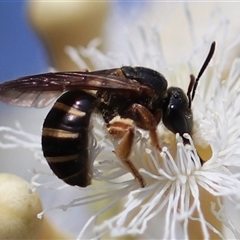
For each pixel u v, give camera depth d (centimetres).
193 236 6
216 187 6
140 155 6
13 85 6
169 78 7
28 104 6
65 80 6
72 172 6
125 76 6
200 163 6
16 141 7
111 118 6
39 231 6
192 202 6
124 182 6
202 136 6
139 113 6
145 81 6
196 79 6
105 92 6
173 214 6
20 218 6
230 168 6
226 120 6
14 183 6
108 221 6
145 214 6
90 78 6
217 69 7
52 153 6
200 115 6
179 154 6
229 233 6
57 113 6
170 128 6
